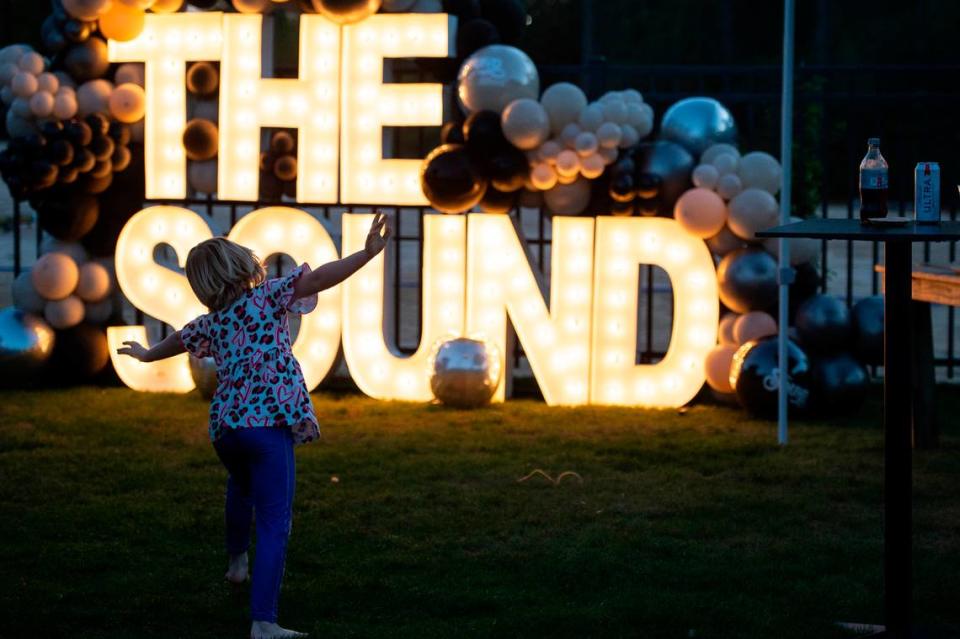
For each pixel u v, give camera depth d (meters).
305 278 4.95
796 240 9.16
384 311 9.86
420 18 9.64
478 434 8.64
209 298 4.95
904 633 4.62
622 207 9.42
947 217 21.25
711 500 7.01
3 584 5.53
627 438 8.51
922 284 7.89
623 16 41.78
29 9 28.47
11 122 10.20
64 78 10.16
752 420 9.08
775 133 12.03
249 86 9.95
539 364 9.65
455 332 9.72
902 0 39.38
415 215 26.73
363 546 6.17
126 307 13.85
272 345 4.91
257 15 9.91
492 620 5.08
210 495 7.06
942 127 24.75
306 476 7.52
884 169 4.81
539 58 40.66
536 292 9.62
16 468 7.66
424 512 6.76
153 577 5.64
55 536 6.29
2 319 10.08
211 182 10.16
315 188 9.92
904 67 10.20
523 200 9.82
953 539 6.27
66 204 10.06
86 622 5.09
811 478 7.46
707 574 5.70
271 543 4.82
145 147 10.23
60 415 9.17
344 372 10.91
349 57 9.78
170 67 10.08
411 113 9.70
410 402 9.69
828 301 9.05
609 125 9.19
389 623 5.08
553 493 7.17
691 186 9.39
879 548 6.10
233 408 4.86
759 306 9.31
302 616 5.17
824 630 4.95
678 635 4.93
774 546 6.14
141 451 8.12
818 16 39.34
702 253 9.41
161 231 10.11
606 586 5.57
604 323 9.59
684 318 9.48
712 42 41.50
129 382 10.20
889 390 4.60
